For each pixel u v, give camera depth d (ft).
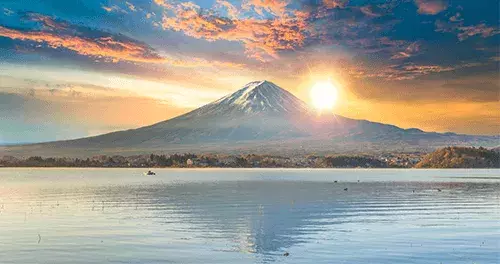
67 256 101.76
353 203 203.41
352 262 97.66
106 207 186.39
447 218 153.69
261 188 309.42
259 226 138.72
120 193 260.62
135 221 147.74
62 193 259.60
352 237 121.49
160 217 157.07
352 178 470.80
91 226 137.80
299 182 389.80
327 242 115.65
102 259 99.76
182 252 105.81
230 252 106.01
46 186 328.08
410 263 96.94
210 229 133.69
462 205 192.75
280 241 117.19
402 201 211.82
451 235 123.24
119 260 98.94
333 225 140.46
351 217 157.28
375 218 154.61
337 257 101.50
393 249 108.17
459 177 482.28
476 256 101.91
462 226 137.28
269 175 571.69
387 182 384.47
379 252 105.40
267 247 110.73
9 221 147.02
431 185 337.52
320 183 374.43
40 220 149.07
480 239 118.21
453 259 99.50
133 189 297.12
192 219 152.56
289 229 133.80
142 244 112.98
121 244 112.98
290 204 198.39
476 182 377.09
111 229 132.77
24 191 275.59
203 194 254.06
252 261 98.78
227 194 256.52
